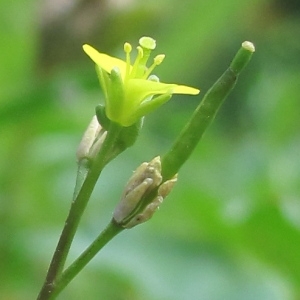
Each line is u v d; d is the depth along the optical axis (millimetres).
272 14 203
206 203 119
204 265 128
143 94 79
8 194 134
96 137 81
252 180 144
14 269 131
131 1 135
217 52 207
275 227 114
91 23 133
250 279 127
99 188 143
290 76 191
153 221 128
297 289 121
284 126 173
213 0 135
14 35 131
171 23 138
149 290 126
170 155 79
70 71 129
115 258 127
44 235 131
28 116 124
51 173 138
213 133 197
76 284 137
